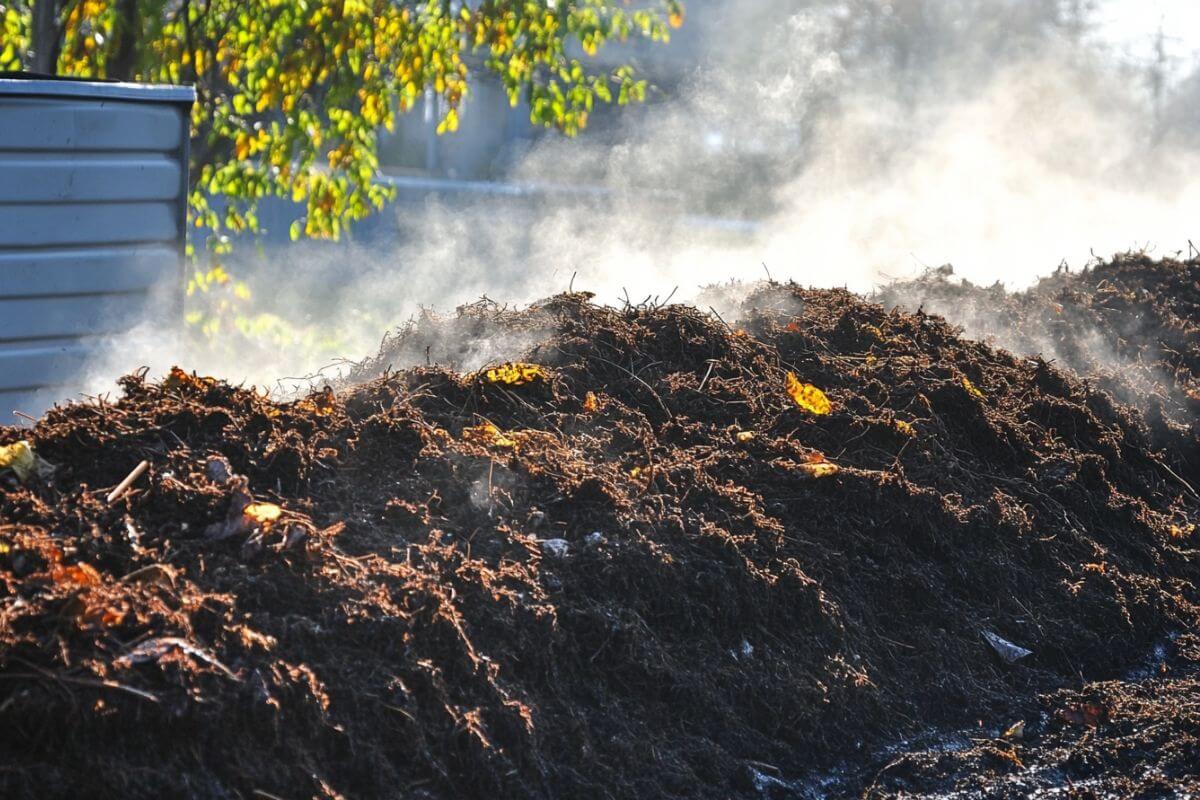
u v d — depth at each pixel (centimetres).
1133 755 1088
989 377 1675
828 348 1619
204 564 911
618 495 1159
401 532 1039
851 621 1166
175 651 807
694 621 1078
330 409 1178
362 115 2697
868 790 1007
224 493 988
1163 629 1340
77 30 2555
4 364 1603
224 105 2783
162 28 2545
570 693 982
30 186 1587
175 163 1712
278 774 796
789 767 1020
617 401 1365
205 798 761
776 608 1132
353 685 866
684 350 1495
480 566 1012
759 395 1447
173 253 1728
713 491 1234
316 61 2573
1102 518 1493
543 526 1107
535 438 1223
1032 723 1138
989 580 1298
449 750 875
